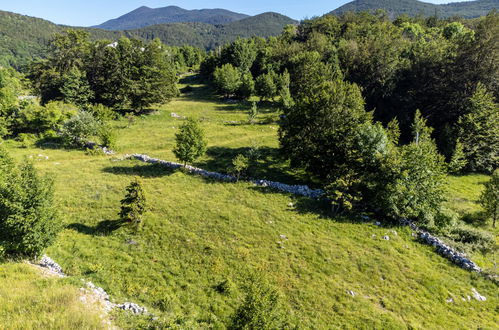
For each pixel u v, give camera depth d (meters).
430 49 69.06
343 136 37.31
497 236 32.31
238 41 120.44
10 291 16.14
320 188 39.72
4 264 19.64
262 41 146.50
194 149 42.03
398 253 27.03
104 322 15.02
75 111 61.78
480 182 48.16
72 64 78.56
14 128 55.12
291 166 44.81
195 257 24.84
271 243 27.25
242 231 28.73
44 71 74.88
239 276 23.11
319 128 42.41
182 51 178.38
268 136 62.69
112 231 27.44
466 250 28.05
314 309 20.62
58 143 52.88
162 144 55.53
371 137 34.75
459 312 21.47
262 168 46.38
